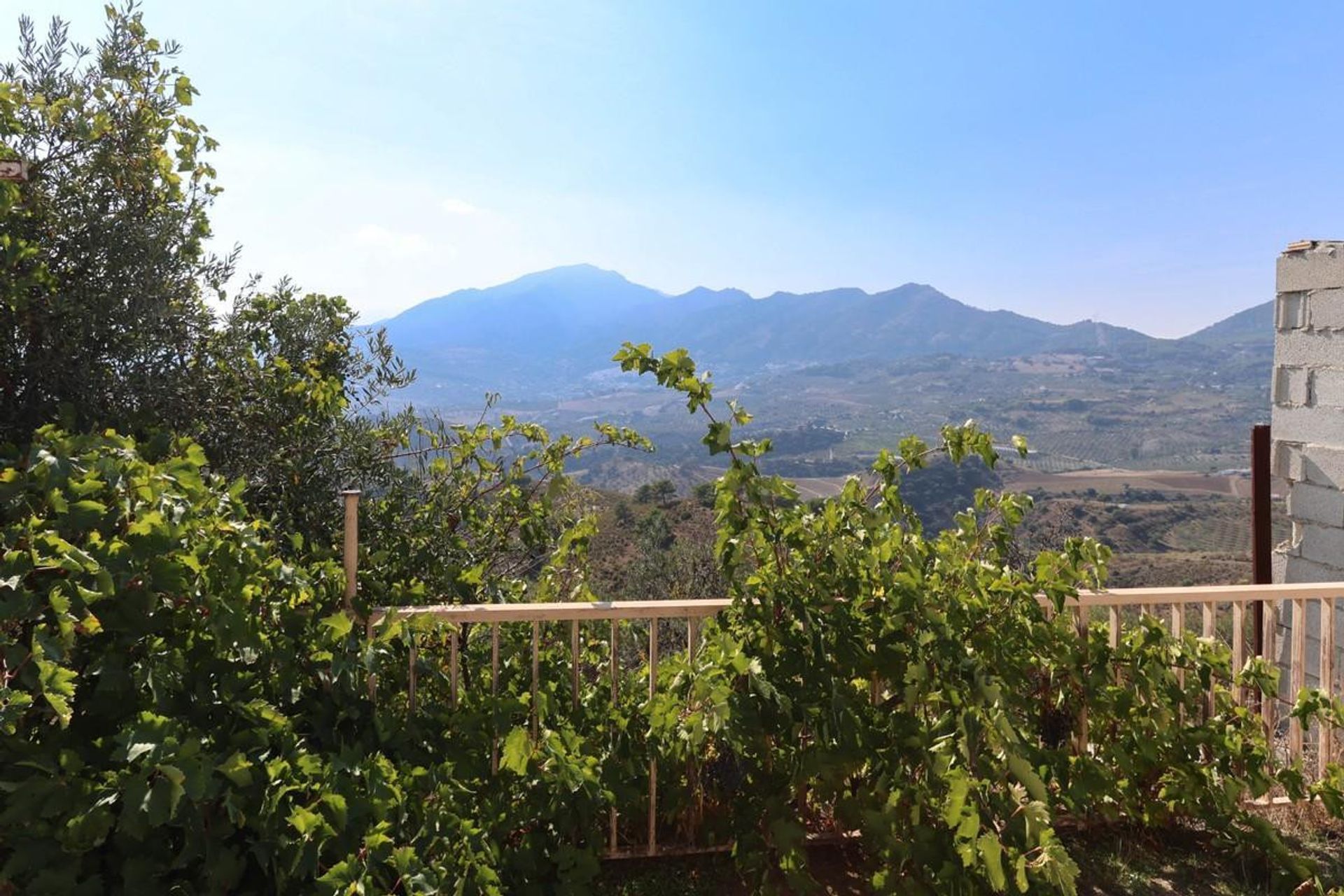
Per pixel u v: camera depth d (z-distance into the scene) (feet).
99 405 12.06
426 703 10.05
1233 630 12.21
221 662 8.56
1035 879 8.98
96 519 8.21
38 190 12.00
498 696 10.18
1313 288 17.72
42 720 7.68
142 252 12.34
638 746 10.34
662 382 10.59
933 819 9.87
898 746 10.10
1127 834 11.60
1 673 7.07
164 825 7.37
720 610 10.61
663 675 10.51
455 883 8.05
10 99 10.74
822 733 10.08
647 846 10.61
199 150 14.06
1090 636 11.72
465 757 9.73
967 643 10.86
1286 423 18.38
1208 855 11.25
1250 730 11.41
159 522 8.37
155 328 12.53
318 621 9.51
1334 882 10.51
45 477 8.08
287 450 14.14
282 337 15.33
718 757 10.44
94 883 6.98
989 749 9.98
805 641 10.27
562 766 9.46
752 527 10.56
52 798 6.86
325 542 13.87
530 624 12.34
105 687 7.64
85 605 7.60
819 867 10.83
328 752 8.80
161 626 8.46
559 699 11.19
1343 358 17.06
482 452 14.89
